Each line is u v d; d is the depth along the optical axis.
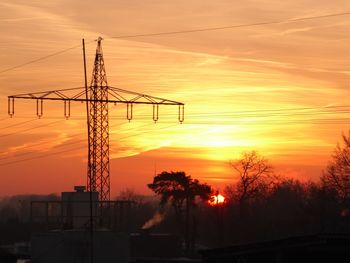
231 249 55.16
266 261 53.69
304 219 167.12
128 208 108.00
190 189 183.75
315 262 52.09
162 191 185.50
